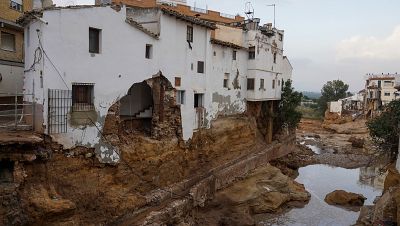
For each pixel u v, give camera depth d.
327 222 28.52
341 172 45.59
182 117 28.06
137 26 22.95
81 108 19.92
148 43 24.02
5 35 28.77
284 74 49.59
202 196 27.59
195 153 30.09
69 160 19.28
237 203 28.92
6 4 28.91
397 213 20.69
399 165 24.25
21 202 16.23
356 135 74.38
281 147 46.94
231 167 33.12
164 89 26.09
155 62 24.80
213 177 29.77
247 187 31.55
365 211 27.16
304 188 35.94
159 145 25.20
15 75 28.88
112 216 20.73
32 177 17.31
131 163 22.88
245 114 39.91
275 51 44.38
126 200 21.67
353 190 37.88
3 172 16.47
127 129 25.11
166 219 22.50
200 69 30.56
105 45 21.12
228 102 36.31
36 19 18.42
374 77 95.62
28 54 20.44
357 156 53.81
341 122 88.81
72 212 18.03
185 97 28.41
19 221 15.96
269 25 44.38
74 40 19.41
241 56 38.25
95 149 20.69
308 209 31.27
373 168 47.12
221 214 27.05
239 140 37.12
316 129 87.31
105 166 21.28
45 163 17.88
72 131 19.45
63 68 18.98
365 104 98.12
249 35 38.97
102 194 20.66
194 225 24.66
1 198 15.55
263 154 39.72
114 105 21.95
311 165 48.78
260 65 40.03
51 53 18.41
